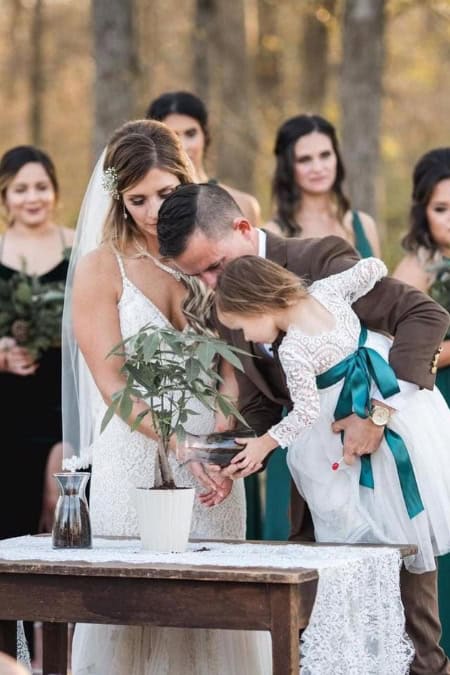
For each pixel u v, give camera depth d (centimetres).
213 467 460
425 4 1548
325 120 711
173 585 401
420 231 666
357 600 416
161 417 447
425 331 462
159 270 499
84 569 405
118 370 487
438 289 640
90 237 518
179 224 456
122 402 442
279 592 389
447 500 464
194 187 462
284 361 447
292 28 2172
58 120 2405
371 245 721
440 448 468
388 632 430
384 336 477
